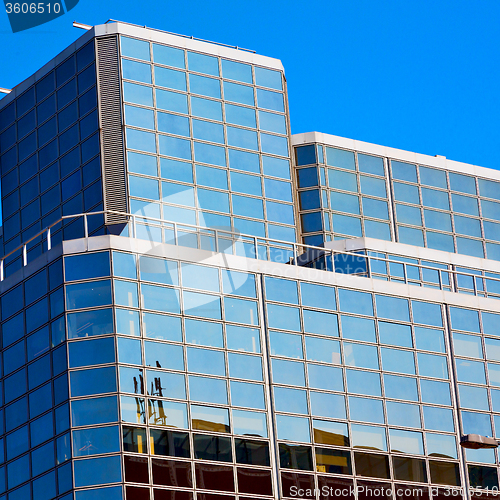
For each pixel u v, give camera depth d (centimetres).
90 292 11688
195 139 15838
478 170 18250
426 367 13000
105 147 15362
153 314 11719
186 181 15488
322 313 12706
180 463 11131
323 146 17000
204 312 12019
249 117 16438
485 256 17600
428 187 17625
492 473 12700
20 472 11406
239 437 11556
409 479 12219
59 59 16500
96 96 15738
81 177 15538
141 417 11169
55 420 11300
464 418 12888
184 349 11712
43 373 11631
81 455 10988
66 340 11525
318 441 11925
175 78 16100
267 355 12150
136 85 15788
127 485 10794
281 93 16900
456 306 13588
